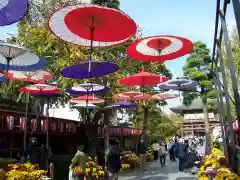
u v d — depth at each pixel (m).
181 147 15.46
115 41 5.53
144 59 7.38
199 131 56.75
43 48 12.89
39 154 11.25
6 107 16.33
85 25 5.04
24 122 11.20
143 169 16.02
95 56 12.73
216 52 8.22
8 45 5.67
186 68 29.55
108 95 14.41
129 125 29.69
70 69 6.83
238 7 3.93
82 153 8.72
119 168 10.22
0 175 7.29
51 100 14.86
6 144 11.46
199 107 49.31
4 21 3.91
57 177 12.05
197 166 13.94
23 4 3.72
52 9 13.37
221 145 11.51
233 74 5.20
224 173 6.77
